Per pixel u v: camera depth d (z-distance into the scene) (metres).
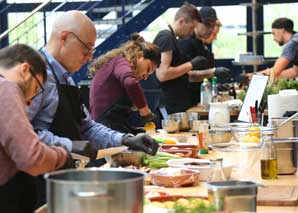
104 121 4.84
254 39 9.01
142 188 1.71
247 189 1.97
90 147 3.11
